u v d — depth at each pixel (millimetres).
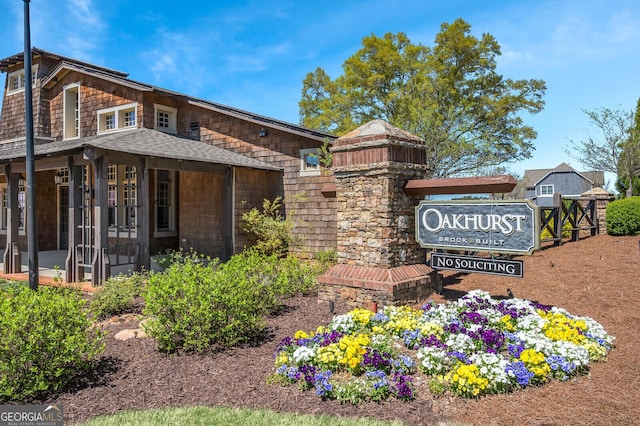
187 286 5043
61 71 14570
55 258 12867
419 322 4938
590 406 3436
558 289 6840
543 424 3195
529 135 24641
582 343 4469
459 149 16125
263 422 3307
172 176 13531
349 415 3406
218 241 11898
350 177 6887
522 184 31328
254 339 5199
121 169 13070
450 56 25188
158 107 13438
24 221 14742
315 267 9047
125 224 13039
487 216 6004
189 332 4793
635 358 4391
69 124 14656
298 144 11695
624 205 10688
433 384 3707
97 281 8258
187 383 4078
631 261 7980
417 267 6781
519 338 4402
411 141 6898
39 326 3842
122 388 4004
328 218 11133
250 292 5531
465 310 5375
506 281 7480
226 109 12977
